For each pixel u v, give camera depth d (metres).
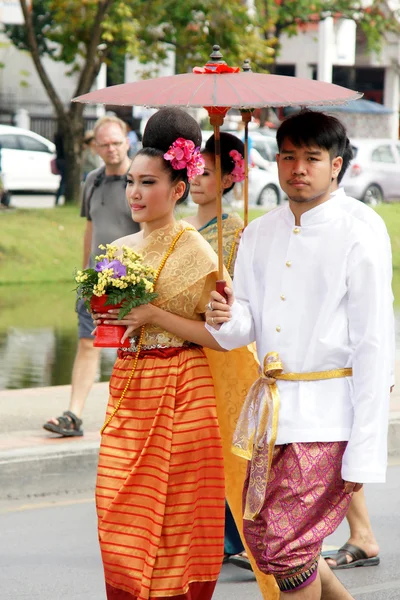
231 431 8.88
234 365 8.82
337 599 7.79
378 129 70.50
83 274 8.12
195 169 8.21
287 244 7.53
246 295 7.80
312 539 7.25
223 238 9.94
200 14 41.69
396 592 10.05
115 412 8.24
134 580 8.05
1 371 20.11
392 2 57.44
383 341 7.21
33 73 69.81
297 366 7.38
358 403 7.20
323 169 7.34
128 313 8.02
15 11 42.81
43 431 14.42
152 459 8.04
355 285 7.24
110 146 13.45
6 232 36.12
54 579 10.34
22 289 32.44
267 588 8.71
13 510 12.57
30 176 48.59
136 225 13.66
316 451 7.27
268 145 47.94
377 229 8.64
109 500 8.14
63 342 23.59
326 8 53.72
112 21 39.62
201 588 8.20
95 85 66.69
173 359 8.12
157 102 7.58
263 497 7.38
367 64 76.44
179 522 8.03
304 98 7.51
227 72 7.88
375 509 12.69
